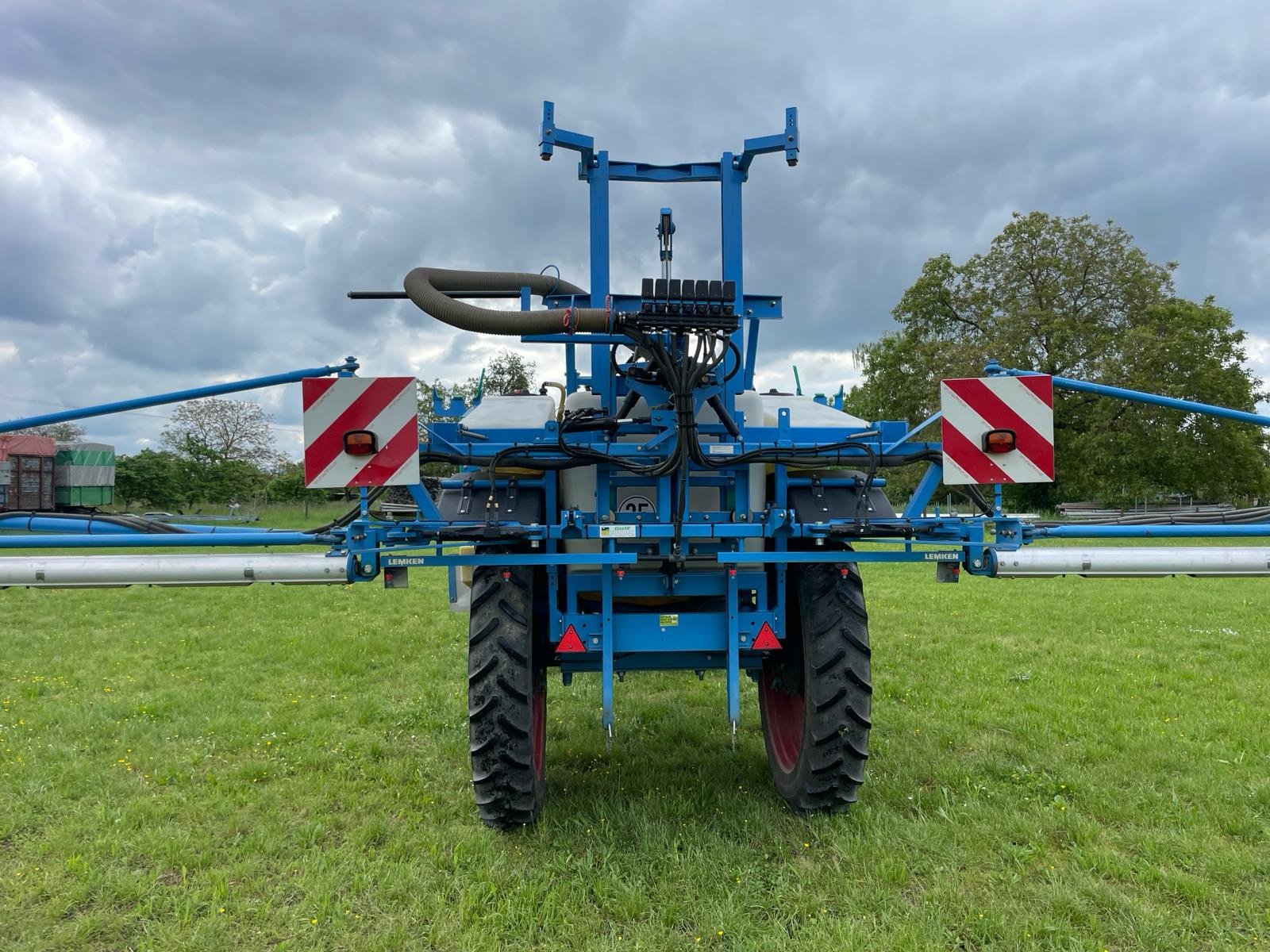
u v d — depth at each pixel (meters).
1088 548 2.88
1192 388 24.23
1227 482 25.09
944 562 3.01
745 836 3.21
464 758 4.19
